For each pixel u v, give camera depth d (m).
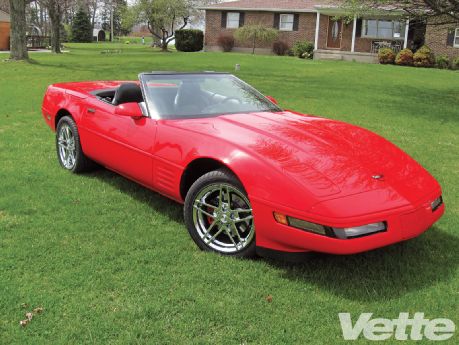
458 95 15.60
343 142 4.10
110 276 3.53
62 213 4.72
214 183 3.83
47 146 7.35
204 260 3.83
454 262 3.89
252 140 3.90
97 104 5.41
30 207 4.82
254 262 3.79
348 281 3.56
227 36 37.53
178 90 4.95
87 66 20.86
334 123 4.71
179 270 3.65
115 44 58.88
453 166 6.87
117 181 5.75
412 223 3.48
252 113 4.77
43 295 3.24
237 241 3.89
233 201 3.81
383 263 3.85
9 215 4.63
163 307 3.16
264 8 35.81
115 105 5.17
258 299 3.29
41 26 68.38
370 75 20.59
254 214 3.55
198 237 3.99
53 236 4.18
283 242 3.46
